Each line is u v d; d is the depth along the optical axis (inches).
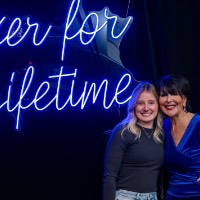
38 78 107.0
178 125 87.0
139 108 84.0
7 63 106.7
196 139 83.3
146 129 84.6
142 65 112.0
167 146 86.0
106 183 79.7
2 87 106.7
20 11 109.3
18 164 111.8
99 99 107.9
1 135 110.3
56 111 111.6
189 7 111.7
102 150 113.8
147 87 85.5
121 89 106.8
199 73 111.1
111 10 111.9
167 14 111.0
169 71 110.0
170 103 85.3
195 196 82.4
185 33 111.3
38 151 112.1
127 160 82.0
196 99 111.4
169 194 87.4
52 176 112.8
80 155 113.7
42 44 107.1
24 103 105.4
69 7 106.7
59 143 112.7
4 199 111.8
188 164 82.7
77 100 108.1
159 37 109.7
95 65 107.8
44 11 109.5
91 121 112.8
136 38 112.1
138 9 112.4
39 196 112.6
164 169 95.6
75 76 107.1
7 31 105.4
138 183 80.8
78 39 107.1
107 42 107.4
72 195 113.6
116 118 112.3
